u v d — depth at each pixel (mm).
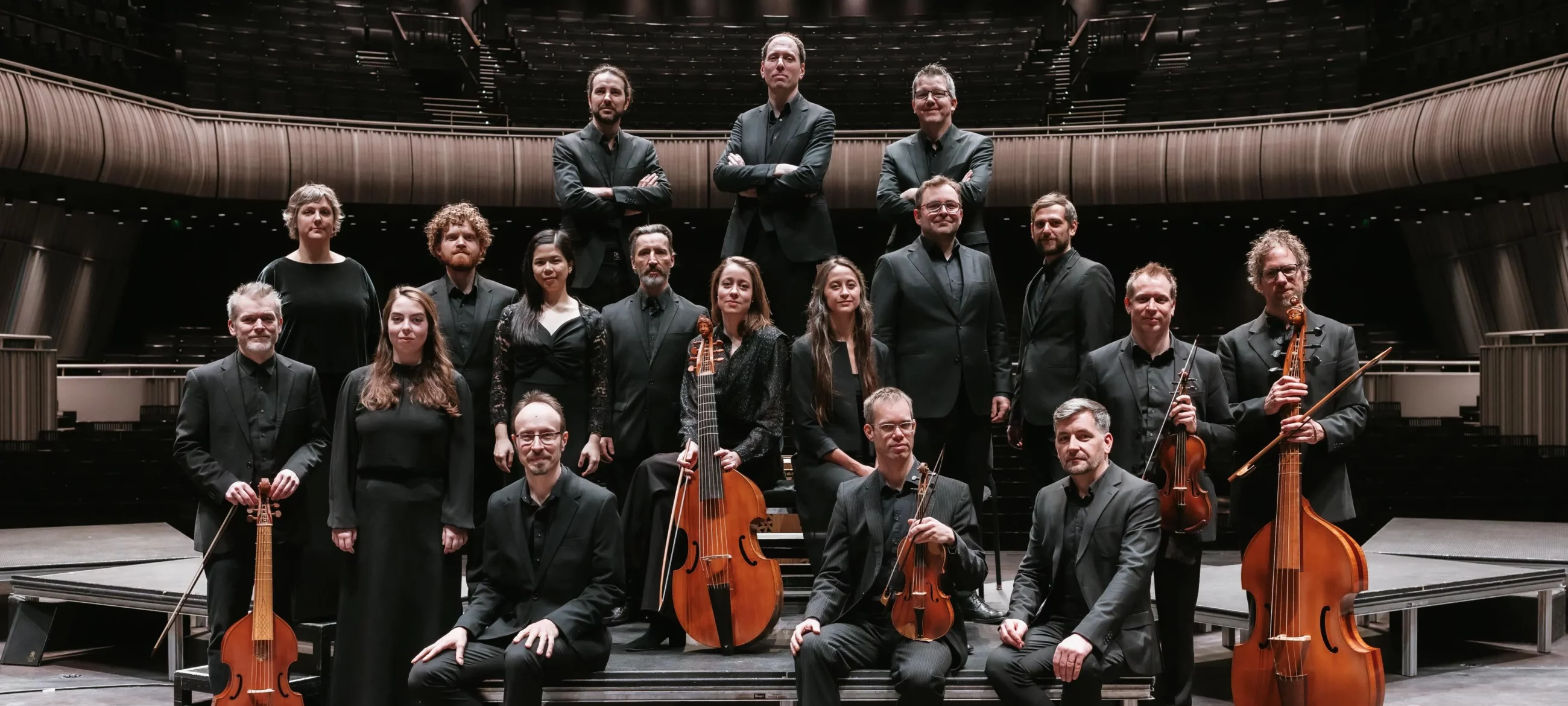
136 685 4793
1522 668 4934
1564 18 11875
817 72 16109
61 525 8461
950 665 3641
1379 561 5547
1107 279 4430
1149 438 3982
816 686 3543
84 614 5457
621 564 3803
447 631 3916
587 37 17141
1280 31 15844
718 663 3852
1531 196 12008
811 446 4191
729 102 15266
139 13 14125
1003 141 13617
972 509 3768
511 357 4395
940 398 4398
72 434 9977
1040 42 16906
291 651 3828
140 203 12727
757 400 4227
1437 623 5582
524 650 3562
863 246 15359
